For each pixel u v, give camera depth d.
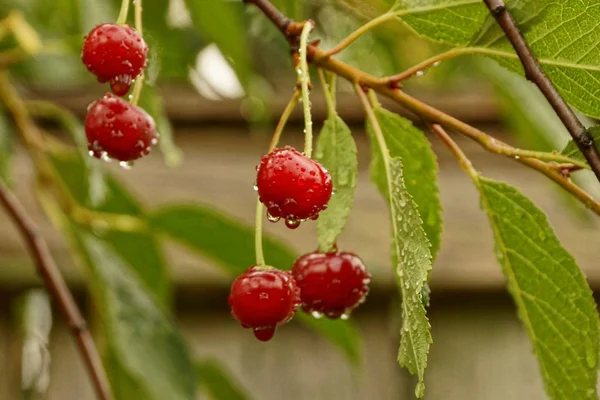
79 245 0.66
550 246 0.54
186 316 0.72
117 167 0.73
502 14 0.51
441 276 0.72
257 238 0.55
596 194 0.65
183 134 0.74
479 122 0.74
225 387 0.69
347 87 0.74
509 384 0.72
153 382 0.66
